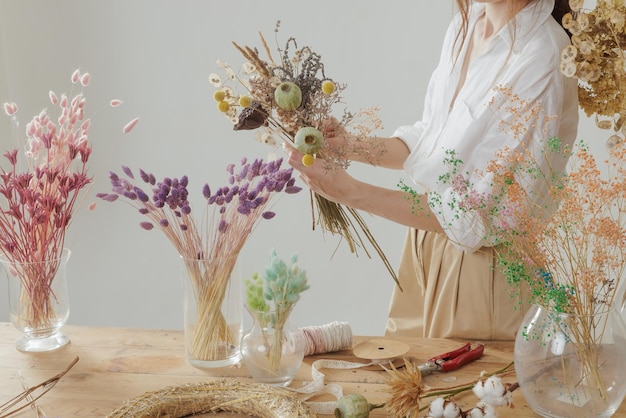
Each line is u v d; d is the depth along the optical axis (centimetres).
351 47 313
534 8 189
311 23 314
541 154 179
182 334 191
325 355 176
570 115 193
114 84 330
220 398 151
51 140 175
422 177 201
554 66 184
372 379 164
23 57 331
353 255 331
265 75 179
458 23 220
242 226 166
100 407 154
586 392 136
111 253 346
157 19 322
